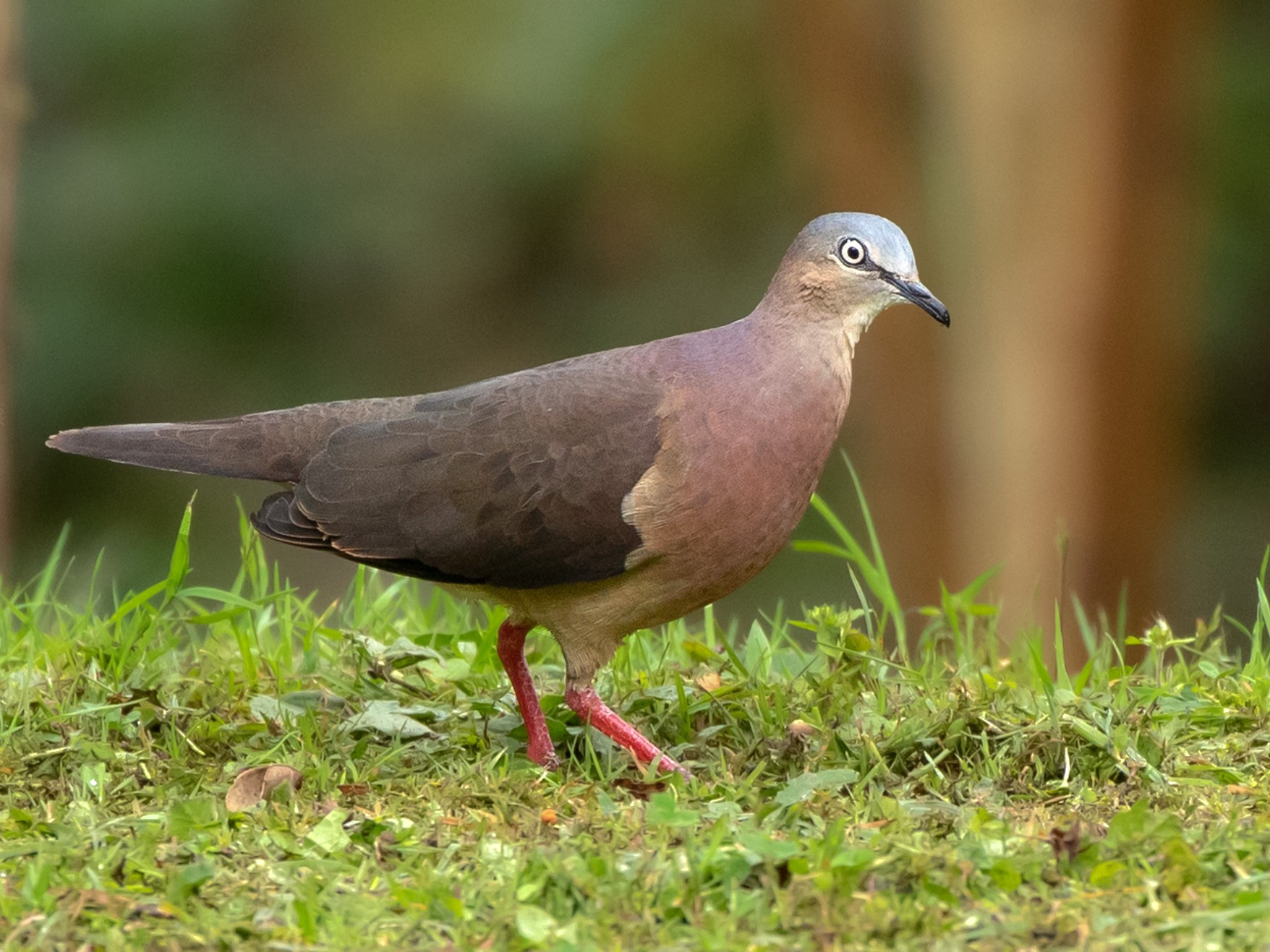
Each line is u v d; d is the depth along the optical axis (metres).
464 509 7.67
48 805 6.66
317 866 5.98
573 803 6.71
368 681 8.14
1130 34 16.48
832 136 17.48
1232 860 5.86
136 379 19.34
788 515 7.75
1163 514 17.36
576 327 20.72
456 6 20.31
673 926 5.47
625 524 7.54
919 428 17.48
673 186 20.66
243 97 20.33
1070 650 13.64
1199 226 18.11
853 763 7.21
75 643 8.34
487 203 20.38
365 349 20.41
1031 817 6.48
